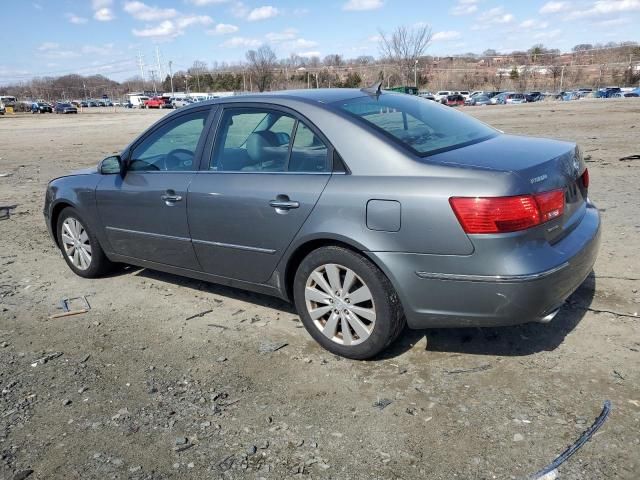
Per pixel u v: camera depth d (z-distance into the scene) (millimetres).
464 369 3398
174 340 4031
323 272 3604
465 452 2680
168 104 85750
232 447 2820
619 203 7020
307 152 3637
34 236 7184
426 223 3090
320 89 4281
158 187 4414
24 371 3674
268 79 80375
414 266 3176
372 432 2869
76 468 2721
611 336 3666
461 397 3113
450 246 3049
